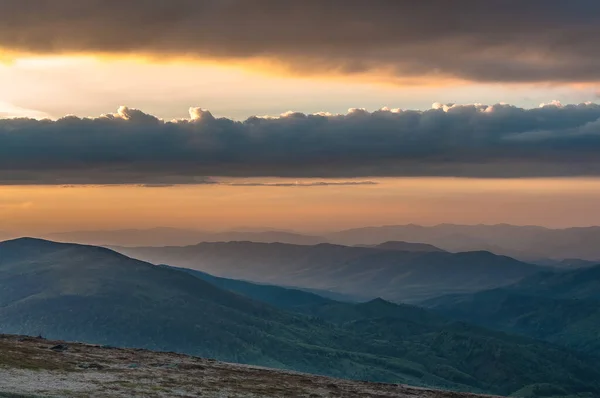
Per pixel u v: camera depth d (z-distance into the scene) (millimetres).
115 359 125125
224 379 116312
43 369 105688
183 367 124562
